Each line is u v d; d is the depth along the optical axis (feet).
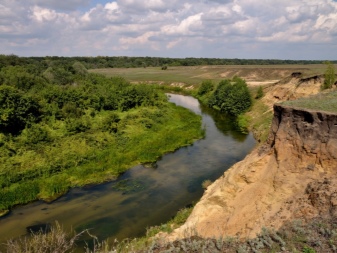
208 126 157.58
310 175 55.52
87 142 113.80
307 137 58.18
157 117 154.40
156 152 113.29
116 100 165.99
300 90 154.30
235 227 55.77
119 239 65.10
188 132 138.82
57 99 148.46
